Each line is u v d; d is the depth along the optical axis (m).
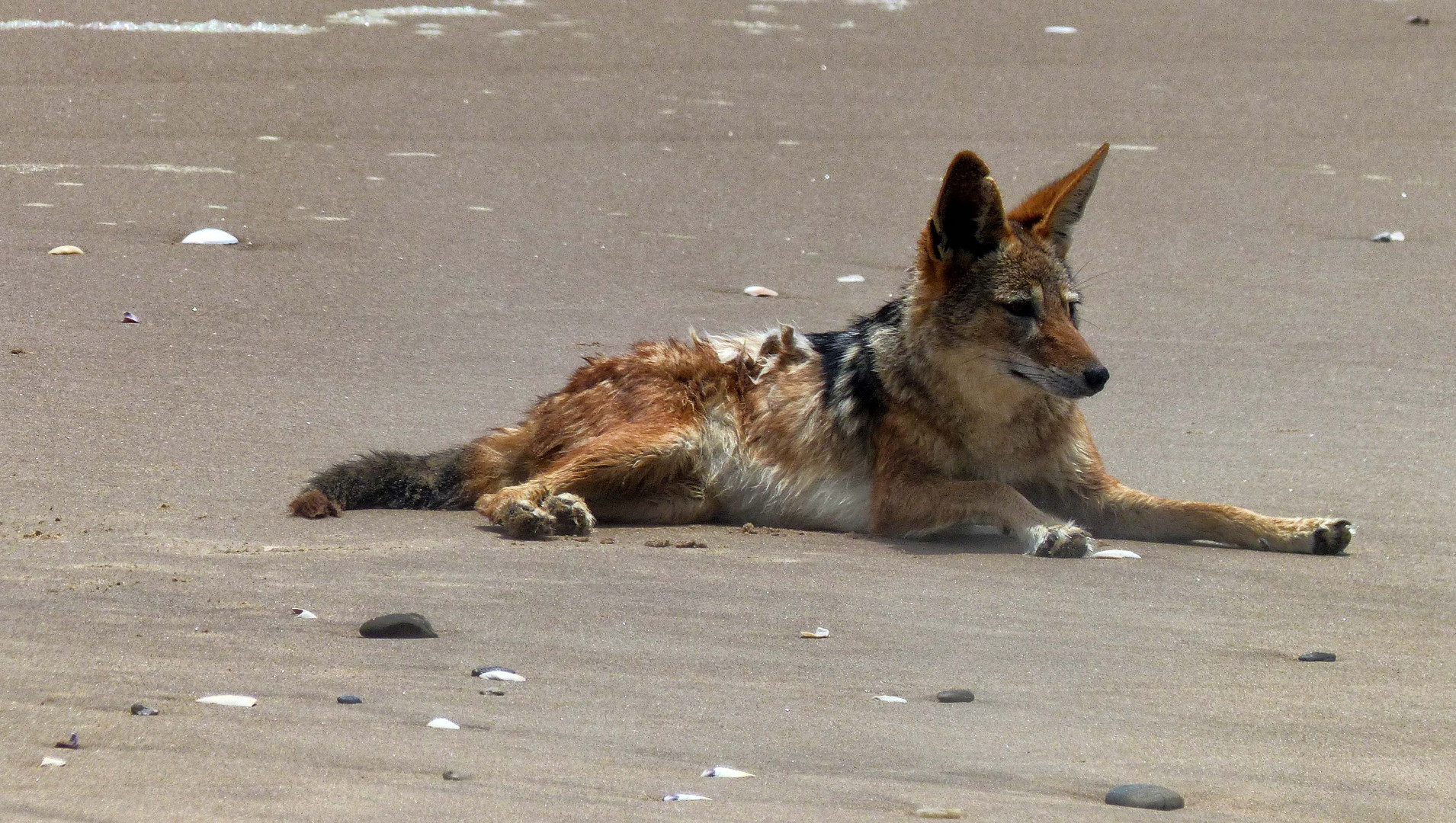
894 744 8.75
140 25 40.81
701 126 34.50
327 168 29.97
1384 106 38.25
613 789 7.69
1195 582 13.13
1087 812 7.70
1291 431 18.73
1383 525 15.23
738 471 15.95
